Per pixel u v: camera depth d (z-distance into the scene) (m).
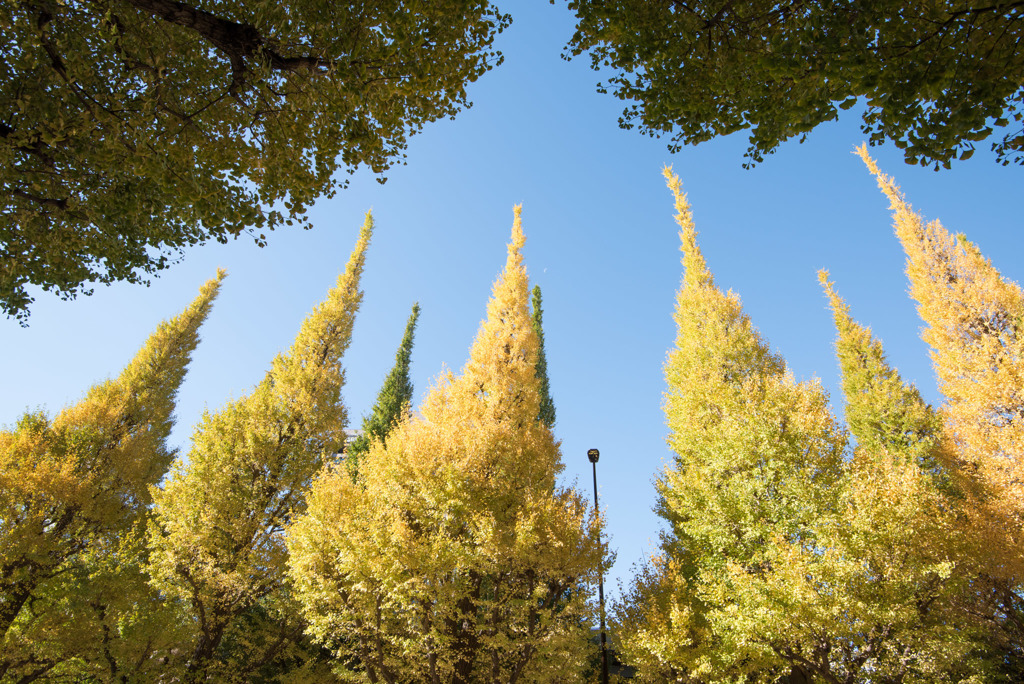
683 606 13.11
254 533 16.12
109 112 6.81
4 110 7.24
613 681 17.05
